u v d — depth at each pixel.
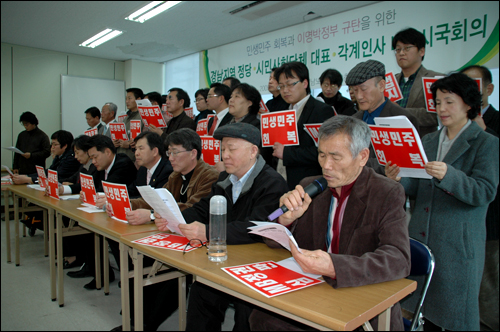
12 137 5.68
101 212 2.21
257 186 1.67
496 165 1.58
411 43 2.46
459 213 1.63
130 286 2.05
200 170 2.20
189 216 1.82
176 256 1.35
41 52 5.94
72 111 6.28
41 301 2.50
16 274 3.03
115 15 4.53
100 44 5.70
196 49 5.88
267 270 1.20
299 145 2.36
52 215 2.50
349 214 1.28
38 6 4.25
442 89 1.69
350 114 2.81
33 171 4.48
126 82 6.85
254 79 5.02
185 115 3.53
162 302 1.92
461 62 2.96
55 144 4.02
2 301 2.49
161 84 7.05
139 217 1.87
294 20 4.30
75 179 3.53
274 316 1.37
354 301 0.96
